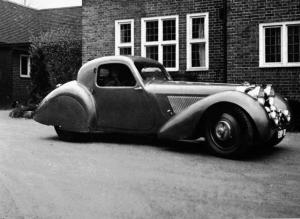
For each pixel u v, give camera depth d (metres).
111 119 6.43
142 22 12.29
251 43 10.32
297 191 3.68
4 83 19.16
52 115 6.80
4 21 20.47
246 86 5.48
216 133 5.29
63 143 6.68
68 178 4.17
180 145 6.50
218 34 11.21
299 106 8.66
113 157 5.38
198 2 11.47
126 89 6.29
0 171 4.51
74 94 6.59
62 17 21.98
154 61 6.93
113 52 12.81
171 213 3.05
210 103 5.23
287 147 6.43
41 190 3.72
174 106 5.93
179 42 11.76
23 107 13.41
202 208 3.16
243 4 10.39
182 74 11.09
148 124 6.14
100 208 3.19
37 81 14.59
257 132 5.07
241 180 4.10
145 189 3.73
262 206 3.22
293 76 9.88
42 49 14.59
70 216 3.01
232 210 3.11
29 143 6.68
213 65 11.28
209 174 4.36
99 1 13.01
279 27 10.10
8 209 3.18
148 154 5.62
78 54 14.64
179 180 4.08
